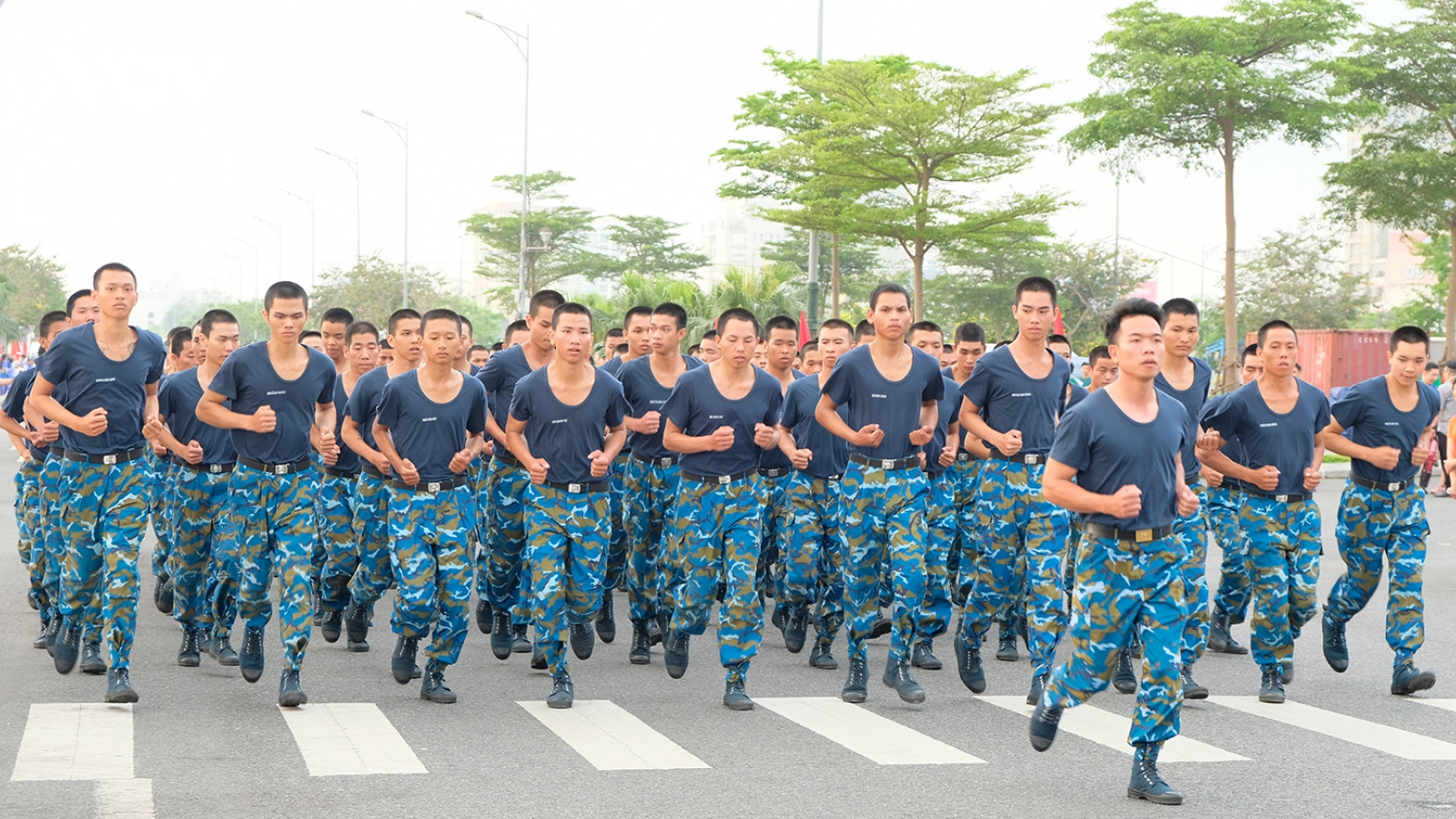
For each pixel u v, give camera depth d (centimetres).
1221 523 910
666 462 936
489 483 933
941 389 789
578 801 572
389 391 764
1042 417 815
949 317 6762
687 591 811
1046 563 779
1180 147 3634
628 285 3856
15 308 8200
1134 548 591
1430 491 2292
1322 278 5962
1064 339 1054
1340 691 833
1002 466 816
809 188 3550
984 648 994
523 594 877
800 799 580
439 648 771
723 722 730
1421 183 3675
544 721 726
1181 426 601
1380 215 3822
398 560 768
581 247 8150
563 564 779
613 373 1095
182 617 859
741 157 3928
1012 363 817
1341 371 3478
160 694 771
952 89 3281
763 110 3888
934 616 826
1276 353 809
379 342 1078
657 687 827
